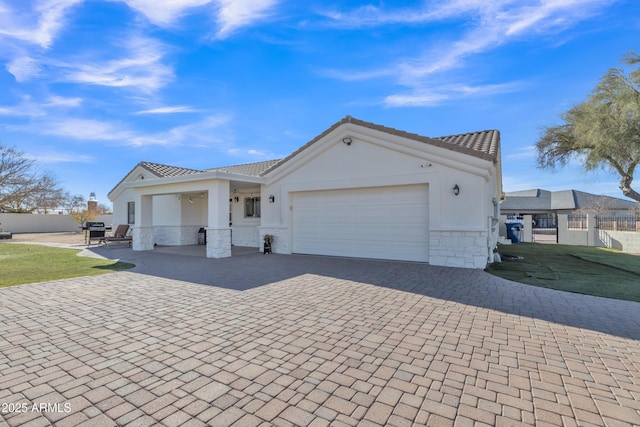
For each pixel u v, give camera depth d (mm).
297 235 13469
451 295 6598
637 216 16953
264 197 14102
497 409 2793
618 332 4605
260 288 7223
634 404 2879
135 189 15438
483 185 9562
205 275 8773
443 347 4062
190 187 13344
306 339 4316
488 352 3928
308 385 3160
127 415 2674
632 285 7535
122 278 8398
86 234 20984
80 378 3283
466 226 9797
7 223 33281
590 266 10438
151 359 3721
